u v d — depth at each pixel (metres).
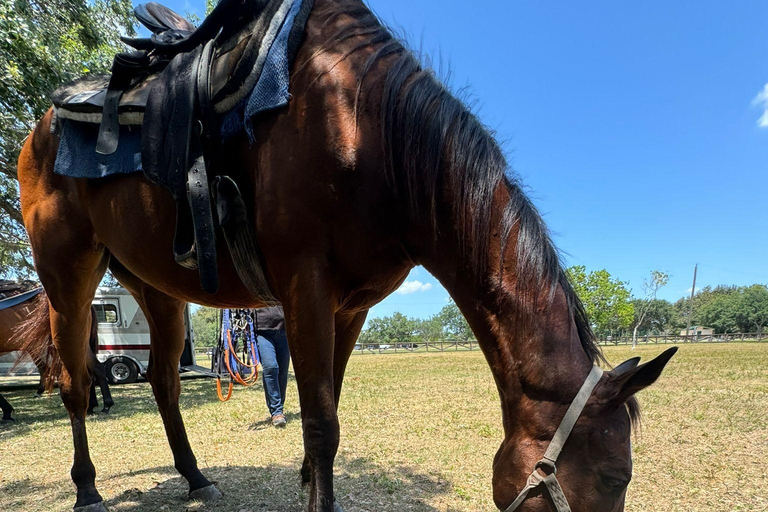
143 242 1.87
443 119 1.47
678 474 2.95
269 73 1.54
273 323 4.79
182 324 2.61
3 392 9.47
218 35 1.77
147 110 1.72
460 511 2.40
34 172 2.35
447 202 1.45
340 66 1.55
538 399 1.26
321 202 1.46
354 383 8.62
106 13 8.56
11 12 5.63
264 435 4.28
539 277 1.33
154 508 2.45
